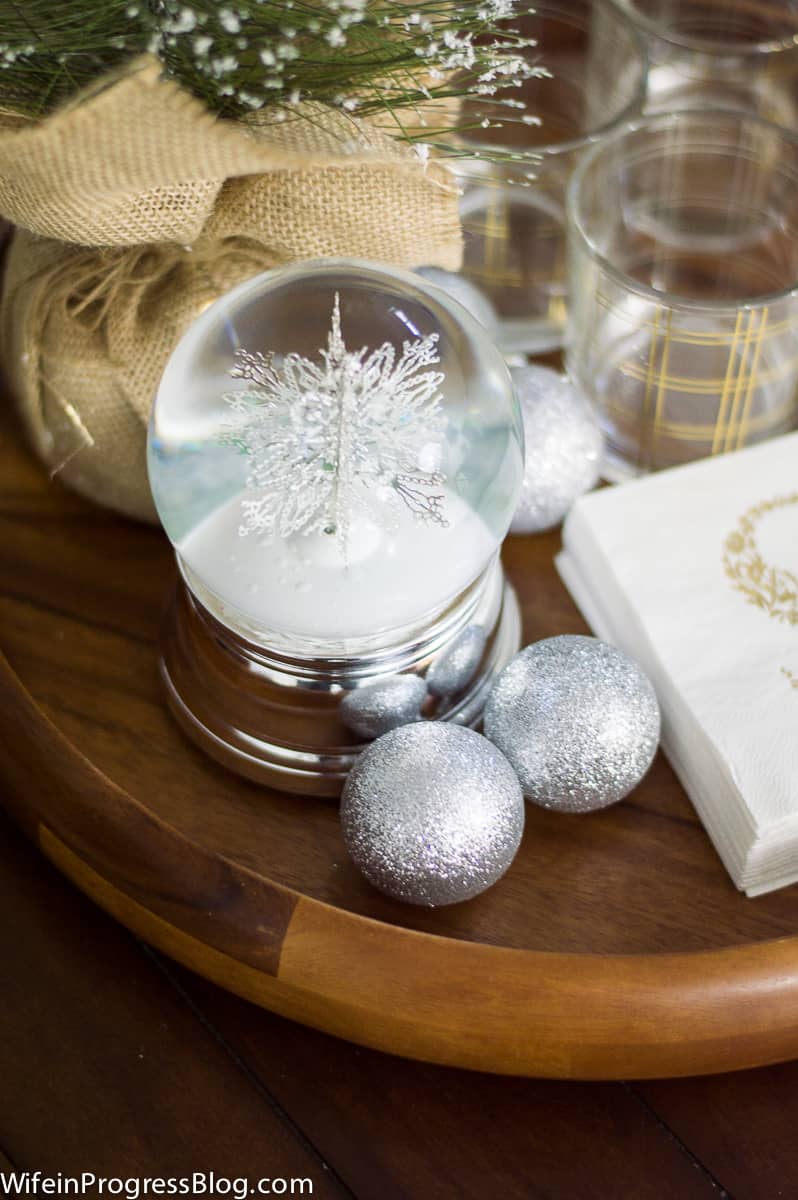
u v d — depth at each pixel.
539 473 0.51
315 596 0.45
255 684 0.49
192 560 0.46
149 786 0.50
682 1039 0.43
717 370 0.54
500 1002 0.43
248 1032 0.47
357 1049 0.47
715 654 0.49
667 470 0.54
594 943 0.46
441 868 0.44
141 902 0.45
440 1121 0.46
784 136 0.56
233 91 0.44
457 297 0.55
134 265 0.50
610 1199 0.44
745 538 0.51
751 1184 0.44
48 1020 0.47
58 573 0.54
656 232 0.61
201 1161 0.45
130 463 0.52
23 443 0.56
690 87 0.64
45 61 0.44
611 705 0.46
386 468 0.45
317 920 0.44
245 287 0.48
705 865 0.48
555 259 0.58
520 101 0.62
